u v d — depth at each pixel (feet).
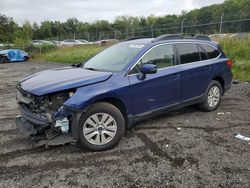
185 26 66.13
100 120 14.16
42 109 13.55
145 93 15.94
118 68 15.75
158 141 15.52
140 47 16.88
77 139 13.71
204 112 20.84
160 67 17.03
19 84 15.48
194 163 12.94
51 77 15.05
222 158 13.38
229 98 25.20
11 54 80.33
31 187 11.21
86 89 13.73
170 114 20.33
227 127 17.65
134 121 15.83
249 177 11.70
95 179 11.71
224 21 58.34
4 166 12.92
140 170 12.39
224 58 21.81
